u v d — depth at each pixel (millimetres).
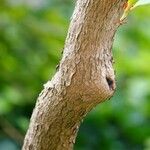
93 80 1037
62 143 1108
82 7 1024
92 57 1032
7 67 2510
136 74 2971
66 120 1084
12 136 2506
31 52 2475
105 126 2805
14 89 2549
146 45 3082
